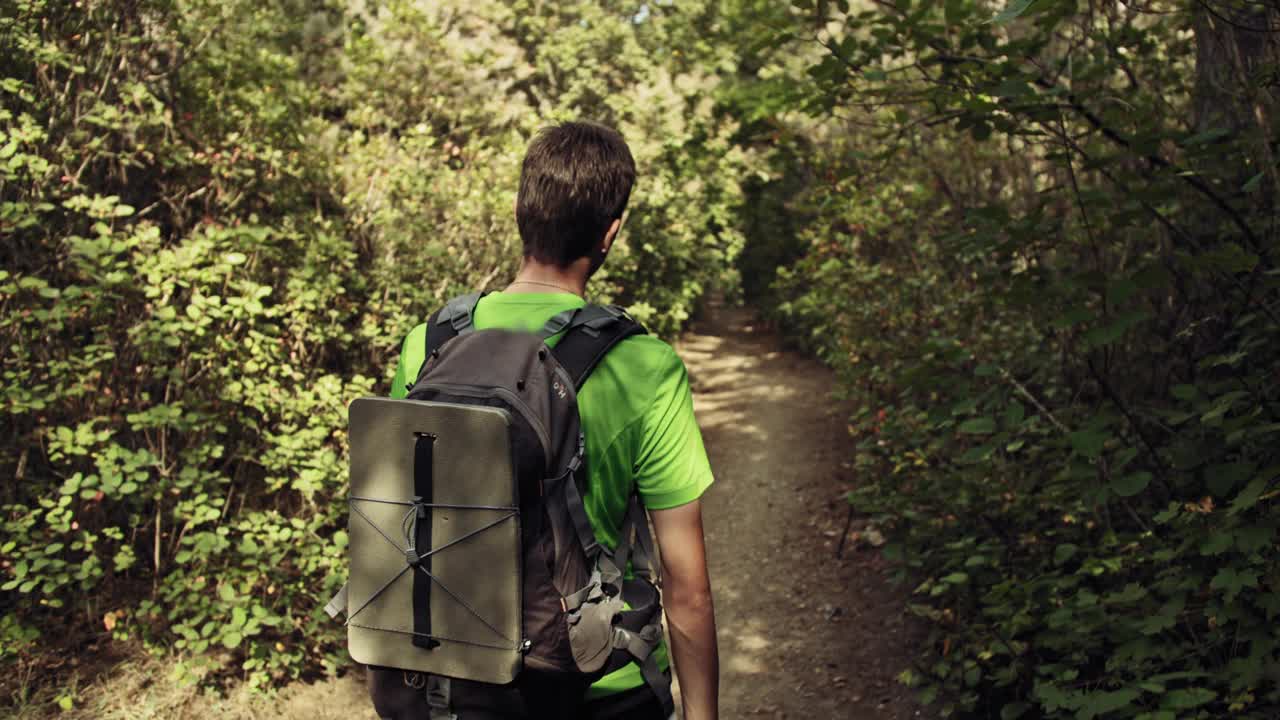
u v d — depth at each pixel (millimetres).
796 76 10305
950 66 3494
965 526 4039
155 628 3793
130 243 3676
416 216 5367
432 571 1231
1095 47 3727
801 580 5395
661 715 1328
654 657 1317
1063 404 4066
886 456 5473
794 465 7629
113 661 3670
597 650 1234
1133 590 2715
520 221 1426
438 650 1236
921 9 3379
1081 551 3438
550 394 1256
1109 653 3031
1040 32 3277
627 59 10648
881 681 4152
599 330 1336
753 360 12234
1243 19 3246
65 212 4047
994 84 3275
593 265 1453
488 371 1267
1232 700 2424
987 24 3285
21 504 3561
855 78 3631
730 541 6152
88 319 3834
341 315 4660
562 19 10984
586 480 1279
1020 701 3207
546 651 1214
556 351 1316
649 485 1306
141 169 4570
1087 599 2822
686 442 1317
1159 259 3555
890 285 6203
